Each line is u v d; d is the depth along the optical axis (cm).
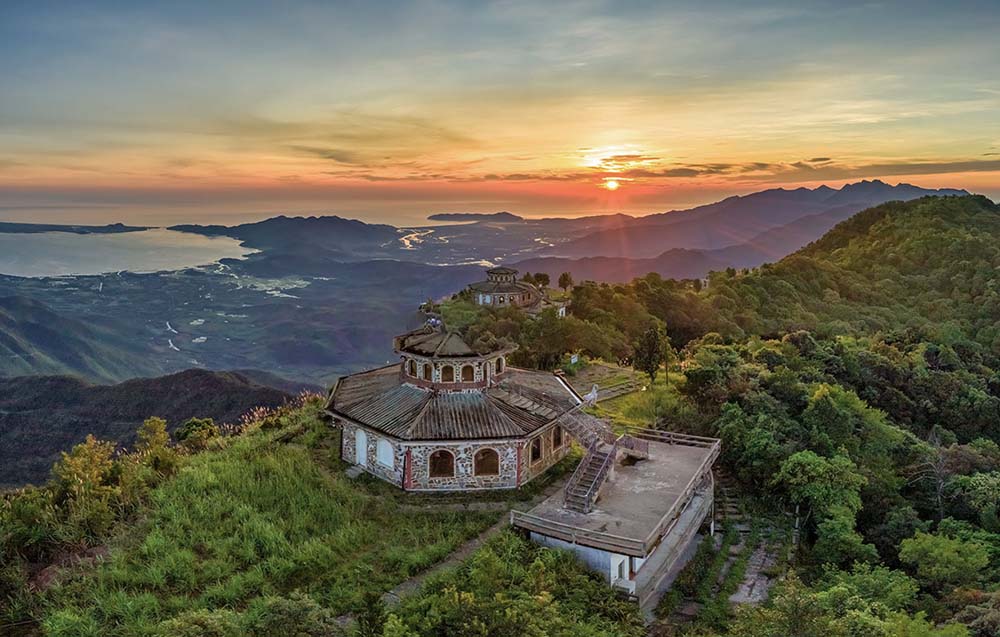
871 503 4562
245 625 2228
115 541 3069
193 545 3047
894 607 3078
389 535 3334
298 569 2911
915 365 8362
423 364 4188
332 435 4766
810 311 15688
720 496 4369
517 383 4612
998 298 15188
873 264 19438
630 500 3338
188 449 4653
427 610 2473
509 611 2147
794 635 2077
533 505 3725
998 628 2675
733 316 14150
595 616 2611
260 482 3728
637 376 7100
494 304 11688
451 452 3859
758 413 4912
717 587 3272
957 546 3588
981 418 7256
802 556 3769
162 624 2156
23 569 2858
